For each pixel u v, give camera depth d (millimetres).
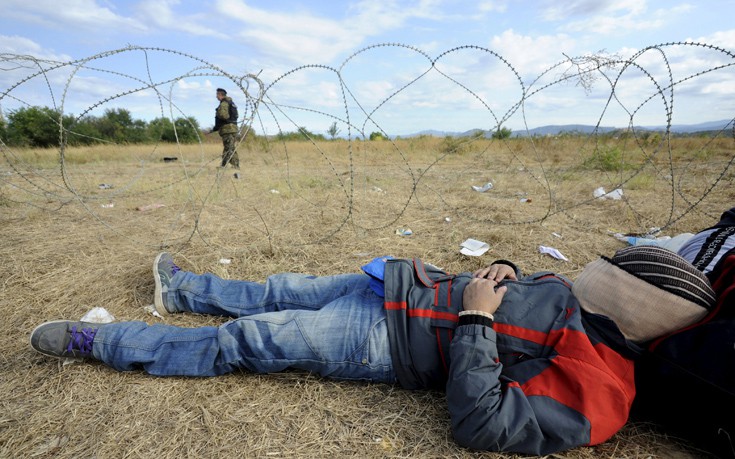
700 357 1365
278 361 1789
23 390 1818
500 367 1517
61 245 3623
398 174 8945
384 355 1723
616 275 1528
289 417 1693
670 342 1439
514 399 1423
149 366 1879
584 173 7738
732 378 1288
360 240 3795
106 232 4066
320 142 15508
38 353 2061
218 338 1837
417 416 1701
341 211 4969
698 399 1382
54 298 2645
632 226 4207
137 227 4289
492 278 1802
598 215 4707
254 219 4637
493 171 9148
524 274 3074
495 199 5676
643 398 1567
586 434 1364
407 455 1518
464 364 1484
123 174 9273
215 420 1663
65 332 1896
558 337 1532
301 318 1788
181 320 2373
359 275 2188
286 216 4758
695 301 1393
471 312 1581
